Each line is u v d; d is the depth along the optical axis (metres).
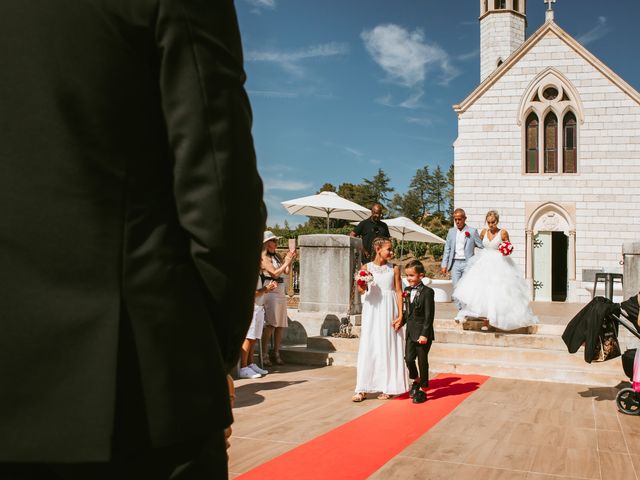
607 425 6.17
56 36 1.16
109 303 1.13
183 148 1.18
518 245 26.33
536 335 9.63
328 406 6.88
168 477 1.20
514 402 7.19
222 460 1.31
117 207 1.17
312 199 20.33
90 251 1.14
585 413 6.68
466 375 8.89
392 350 7.21
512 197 26.47
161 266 1.20
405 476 4.52
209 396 1.22
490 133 26.75
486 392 7.73
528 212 26.28
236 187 1.20
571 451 5.24
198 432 1.19
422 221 104.44
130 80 1.18
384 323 7.20
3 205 1.13
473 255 11.49
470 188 26.88
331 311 10.78
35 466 1.14
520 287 9.78
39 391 1.09
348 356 9.62
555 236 30.88
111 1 1.17
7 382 1.08
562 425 6.14
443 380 8.52
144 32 1.19
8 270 1.12
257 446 5.25
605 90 25.64
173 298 1.20
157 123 1.23
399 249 58.91
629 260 8.64
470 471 4.66
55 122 1.14
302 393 7.59
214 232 1.18
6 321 1.10
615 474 4.65
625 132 25.42
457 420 6.29
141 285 1.17
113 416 1.09
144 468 1.18
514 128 26.53
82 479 1.14
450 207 113.81
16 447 1.07
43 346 1.10
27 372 1.09
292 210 21.86
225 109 1.21
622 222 25.33
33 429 1.07
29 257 1.12
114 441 1.11
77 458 1.07
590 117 25.81
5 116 1.15
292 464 4.75
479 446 5.35
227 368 1.37
